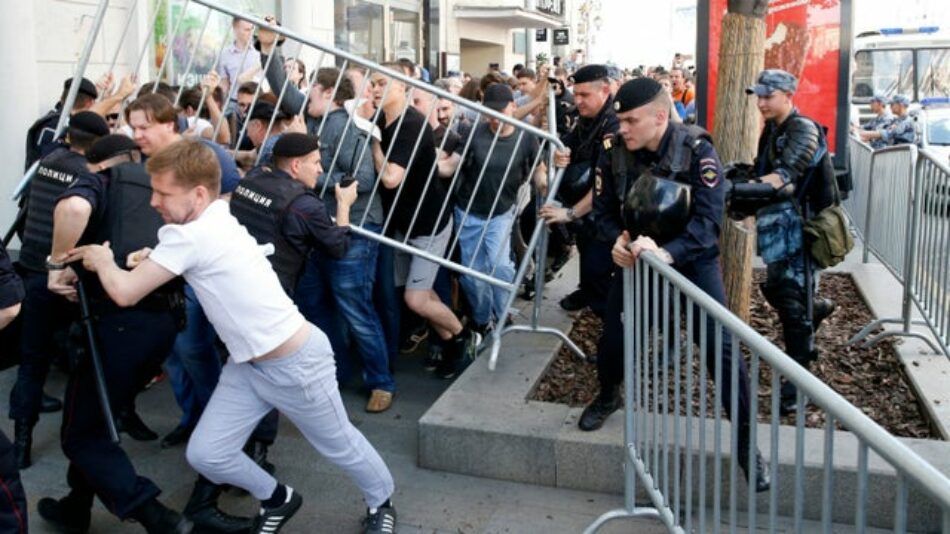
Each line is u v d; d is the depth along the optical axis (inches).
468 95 287.3
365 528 144.4
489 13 756.6
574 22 1248.2
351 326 200.1
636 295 138.8
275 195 158.1
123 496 134.9
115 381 134.9
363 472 139.3
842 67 308.5
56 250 135.2
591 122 214.5
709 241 144.3
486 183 218.2
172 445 183.6
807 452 149.0
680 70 637.3
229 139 235.0
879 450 73.9
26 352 170.2
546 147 221.9
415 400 211.3
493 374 194.5
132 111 157.9
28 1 271.7
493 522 151.4
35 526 150.3
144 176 140.8
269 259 157.3
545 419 169.9
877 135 534.6
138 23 309.0
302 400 129.7
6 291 113.4
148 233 138.5
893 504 142.3
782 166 170.4
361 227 193.5
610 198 162.7
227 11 189.3
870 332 218.1
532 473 164.2
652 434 133.9
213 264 121.9
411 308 214.5
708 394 162.6
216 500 147.0
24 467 171.9
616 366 159.6
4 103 270.5
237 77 201.3
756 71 201.3
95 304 134.1
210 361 170.1
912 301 211.0
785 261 177.5
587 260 212.1
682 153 146.8
